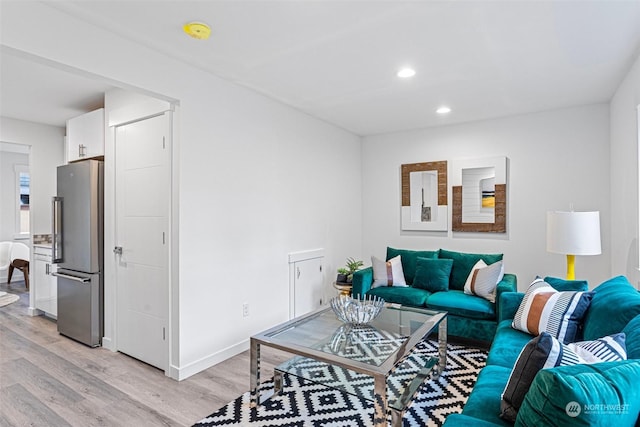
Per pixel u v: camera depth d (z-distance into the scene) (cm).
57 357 310
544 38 234
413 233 479
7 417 220
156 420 217
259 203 344
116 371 283
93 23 215
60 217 365
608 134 363
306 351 211
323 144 438
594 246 278
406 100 359
